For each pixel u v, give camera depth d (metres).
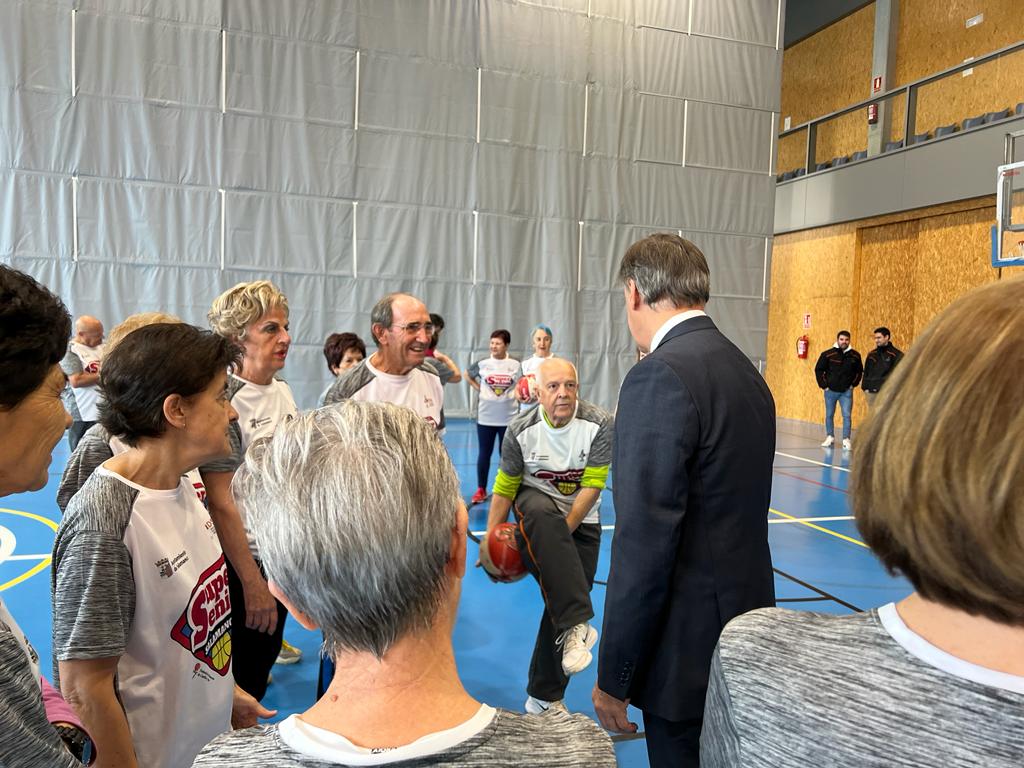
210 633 1.40
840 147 12.47
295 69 9.55
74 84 8.73
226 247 9.43
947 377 0.50
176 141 9.15
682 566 1.50
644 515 1.46
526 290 10.76
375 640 0.61
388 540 0.60
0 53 8.46
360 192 9.94
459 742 0.58
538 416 2.58
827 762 0.53
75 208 8.84
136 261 9.09
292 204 9.66
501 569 2.47
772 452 1.60
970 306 0.53
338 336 4.31
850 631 0.59
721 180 11.48
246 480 0.68
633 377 1.55
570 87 10.72
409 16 9.98
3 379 0.80
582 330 11.02
